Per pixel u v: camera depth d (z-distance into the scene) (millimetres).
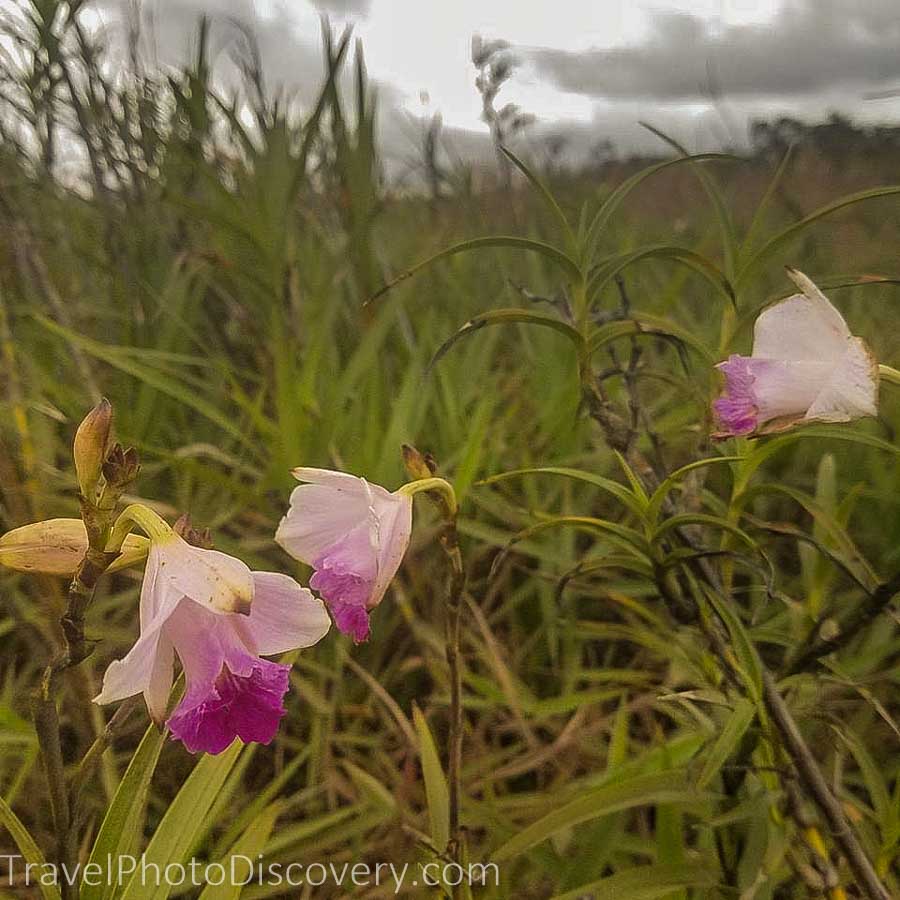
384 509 282
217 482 562
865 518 655
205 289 853
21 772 417
